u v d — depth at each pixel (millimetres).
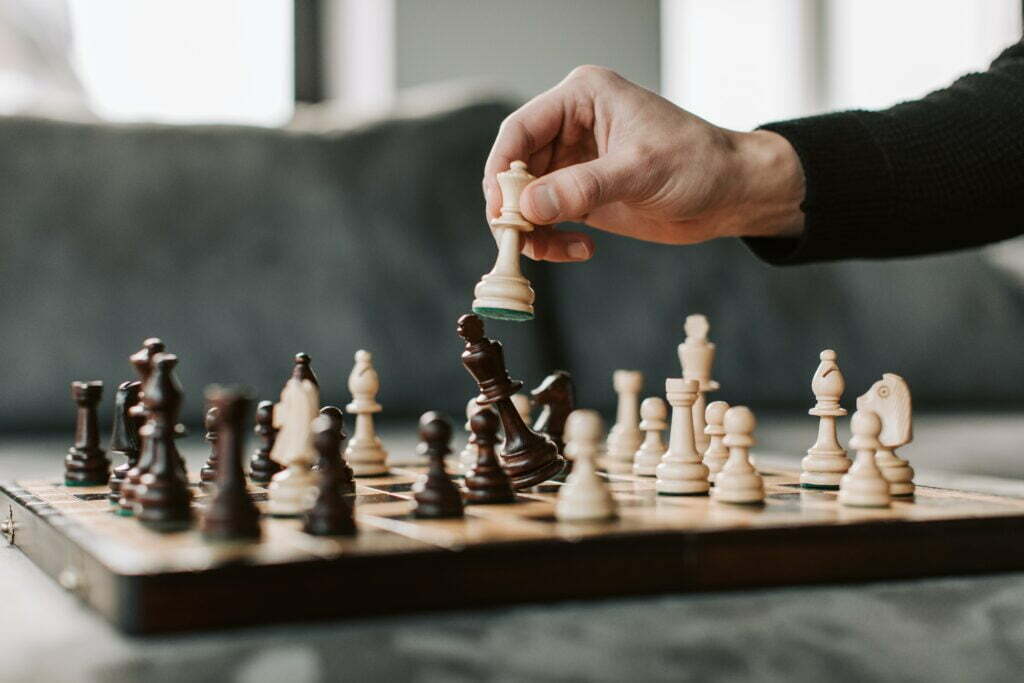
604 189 668
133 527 555
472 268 1502
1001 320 1726
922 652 470
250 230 1419
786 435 1145
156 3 1831
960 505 607
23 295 1310
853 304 1649
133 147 1418
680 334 1575
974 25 2133
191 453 926
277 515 588
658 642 474
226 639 474
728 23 2158
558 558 512
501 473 639
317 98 1958
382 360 1432
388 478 759
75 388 710
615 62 2059
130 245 1368
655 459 745
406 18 1906
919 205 717
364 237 1463
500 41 1973
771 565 534
